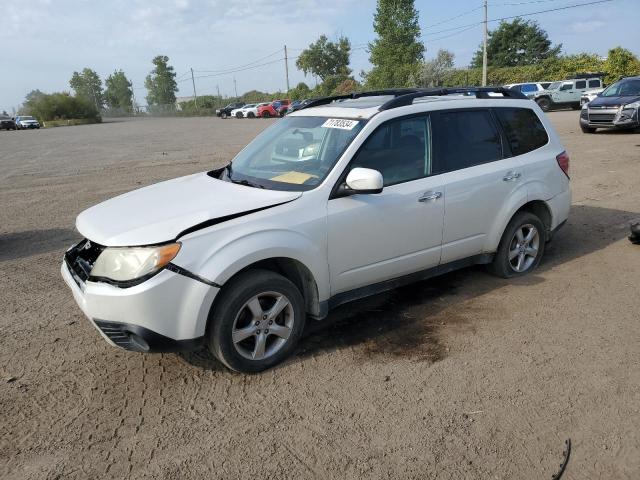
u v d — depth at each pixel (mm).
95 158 17984
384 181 4152
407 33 45656
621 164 11242
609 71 40969
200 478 2723
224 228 3418
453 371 3623
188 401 3383
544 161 5277
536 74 44281
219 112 58656
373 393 3400
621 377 3475
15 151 22703
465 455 2818
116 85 125938
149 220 3494
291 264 3863
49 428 3152
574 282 5078
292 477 2703
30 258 6523
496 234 4922
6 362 3936
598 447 2848
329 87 66062
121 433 3092
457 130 4688
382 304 4758
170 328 3273
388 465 2762
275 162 4359
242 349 3596
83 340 4262
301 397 3385
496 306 4617
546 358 3742
